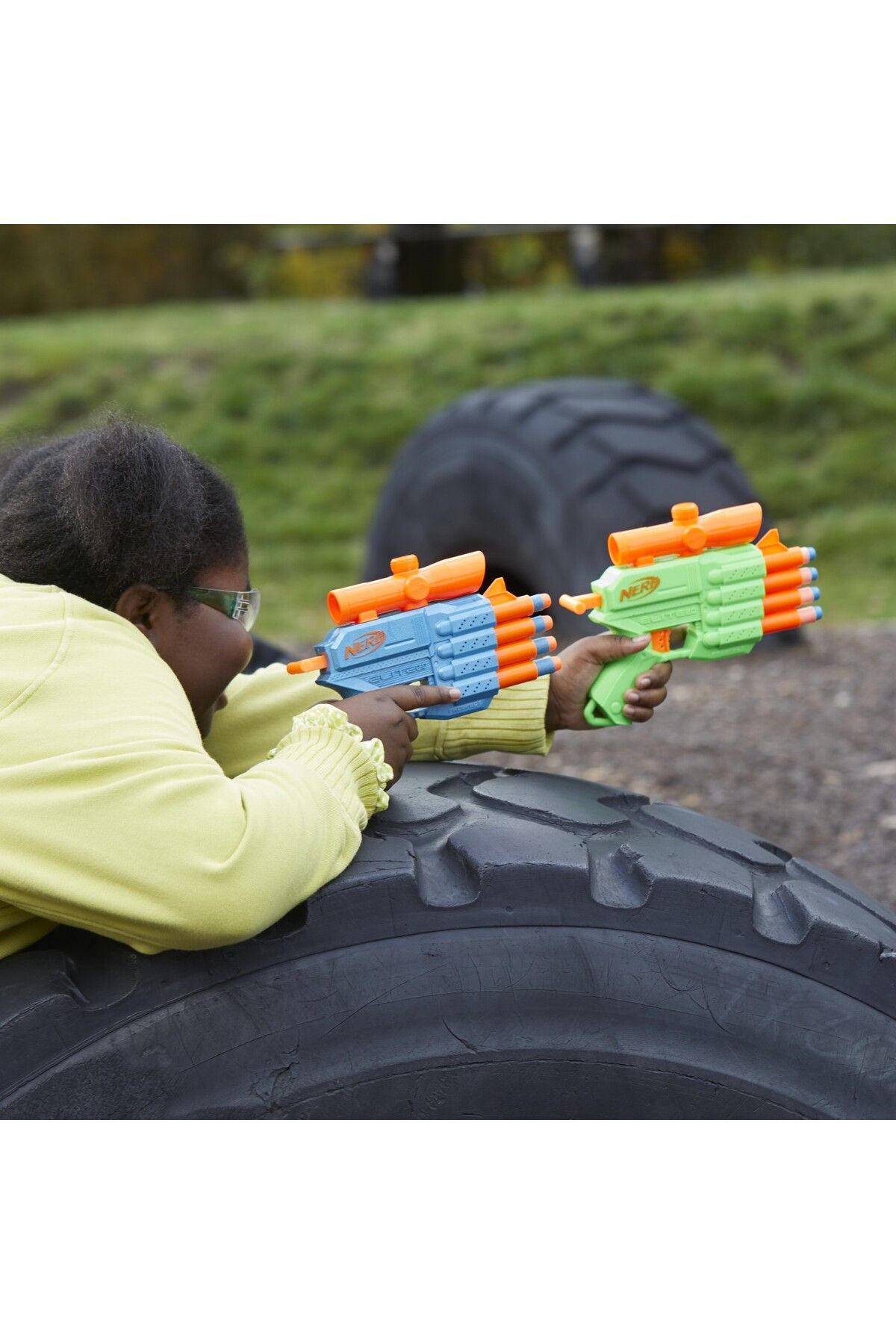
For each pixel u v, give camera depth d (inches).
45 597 69.3
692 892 73.9
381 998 71.2
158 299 761.0
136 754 63.7
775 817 162.2
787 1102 74.2
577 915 73.3
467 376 439.8
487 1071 72.4
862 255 658.8
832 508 372.2
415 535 254.1
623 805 84.0
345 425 436.1
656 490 218.4
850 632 263.9
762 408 403.2
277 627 316.2
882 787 169.6
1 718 64.7
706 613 80.4
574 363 431.8
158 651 74.1
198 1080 69.4
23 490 73.7
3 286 731.4
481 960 72.2
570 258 649.6
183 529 71.7
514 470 229.8
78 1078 68.3
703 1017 73.7
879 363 416.2
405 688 74.1
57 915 65.4
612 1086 73.5
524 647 76.7
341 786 69.9
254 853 63.6
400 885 71.6
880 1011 75.7
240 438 435.5
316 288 743.7
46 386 468.1
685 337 435.2
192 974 69.4
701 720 203.9
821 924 74.6
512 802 80.0
